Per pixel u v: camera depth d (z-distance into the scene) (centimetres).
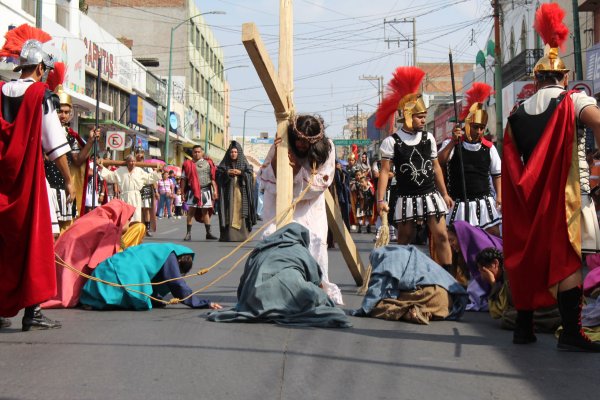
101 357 483
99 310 682
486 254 647
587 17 2717
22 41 613
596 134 496
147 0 5425
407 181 765
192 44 5756
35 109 562
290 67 700
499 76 2836
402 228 773
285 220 677
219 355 491
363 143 6938
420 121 765
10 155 551
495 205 809
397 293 655
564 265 497
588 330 569
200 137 6288
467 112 860
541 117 523
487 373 455
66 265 674
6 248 560
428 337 568
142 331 571
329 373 451
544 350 522
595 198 832
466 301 658
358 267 826
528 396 407
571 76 2816
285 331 576
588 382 436
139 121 3716
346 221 1442
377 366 470
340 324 598
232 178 1585
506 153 536
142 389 411
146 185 1838
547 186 504
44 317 582
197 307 693
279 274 616
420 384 430
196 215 1669
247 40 589
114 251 725
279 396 402
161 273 699
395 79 779
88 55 2995
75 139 817
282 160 683
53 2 2609
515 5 3559
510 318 598
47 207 567
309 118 687
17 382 423
